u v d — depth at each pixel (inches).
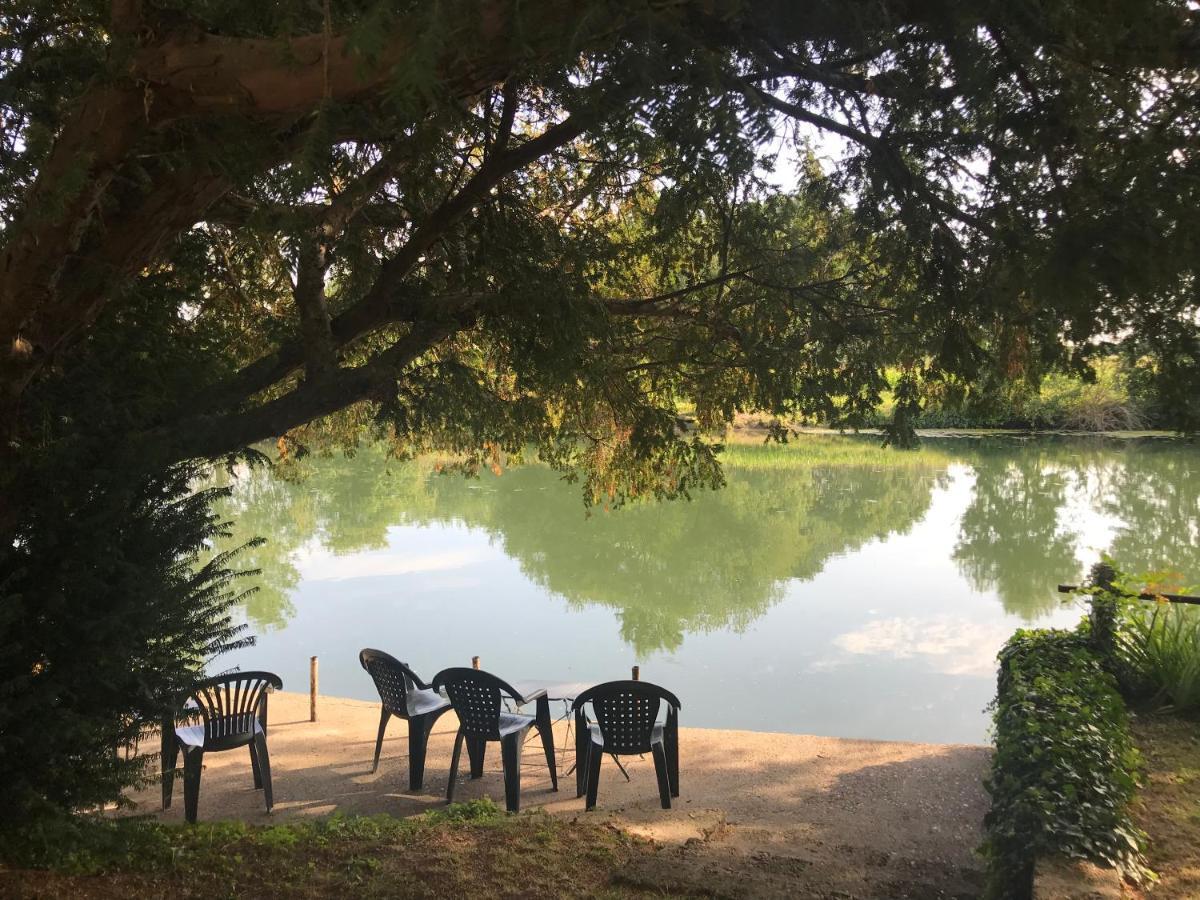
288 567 707.4
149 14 100.0
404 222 236.5
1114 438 1672.0
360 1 88.6
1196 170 87.8
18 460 131.2
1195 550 681.0
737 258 229.6
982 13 90.0
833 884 172.6
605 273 248.1
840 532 832.3
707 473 284.5
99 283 136.7
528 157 194.7
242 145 109.1
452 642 480.1
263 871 156.0
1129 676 245.1
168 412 160.4
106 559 132.6
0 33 136.6
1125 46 86.4
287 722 326.6
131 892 135.1
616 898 154.9
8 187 118.7
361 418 344.5
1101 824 138.6
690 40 89.9
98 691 133.5
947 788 244.7
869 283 196.7
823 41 104.0
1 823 127.9
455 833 187.3
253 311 259.9
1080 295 86.1
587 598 579.2
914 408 188.2
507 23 82.4
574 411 287.7
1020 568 642.8
